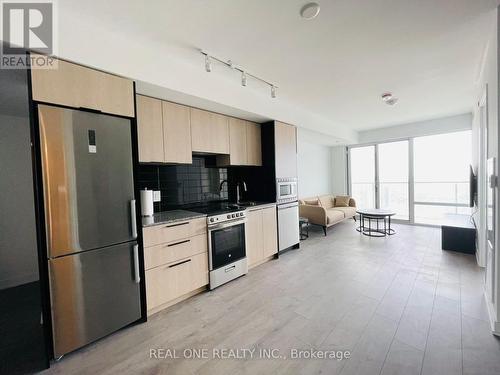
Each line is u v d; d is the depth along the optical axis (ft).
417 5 5.46
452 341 5.67
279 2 5.26
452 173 17.08
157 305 7.23
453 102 12.87
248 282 9.39
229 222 9.39
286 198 12.65
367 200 21.52
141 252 6.86
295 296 8.14
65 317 5.49
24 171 4.94
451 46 7.27
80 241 5.67
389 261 11.06
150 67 6.93
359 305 7.42
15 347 4.98
